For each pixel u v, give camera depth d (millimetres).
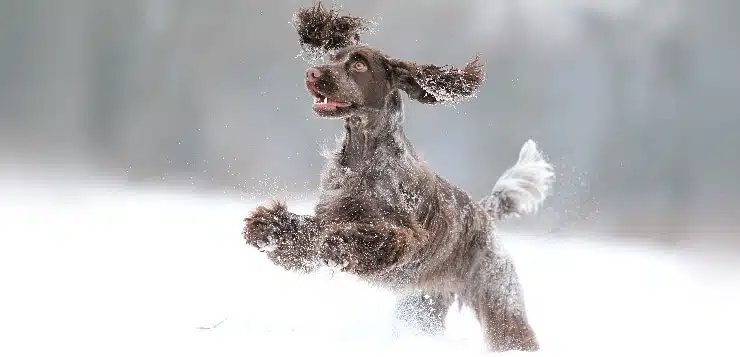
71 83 36750
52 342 7070
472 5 38188
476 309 8352
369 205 7531
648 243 16922
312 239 7312
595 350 8047
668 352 7938
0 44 38281
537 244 14031
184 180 20953
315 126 26062
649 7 39875
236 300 8906
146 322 7848
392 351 7469
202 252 11273
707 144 35188
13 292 8875
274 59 35938
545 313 9781
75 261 10617
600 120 36125
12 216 14297
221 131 31188
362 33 8680
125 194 17766
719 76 38656
